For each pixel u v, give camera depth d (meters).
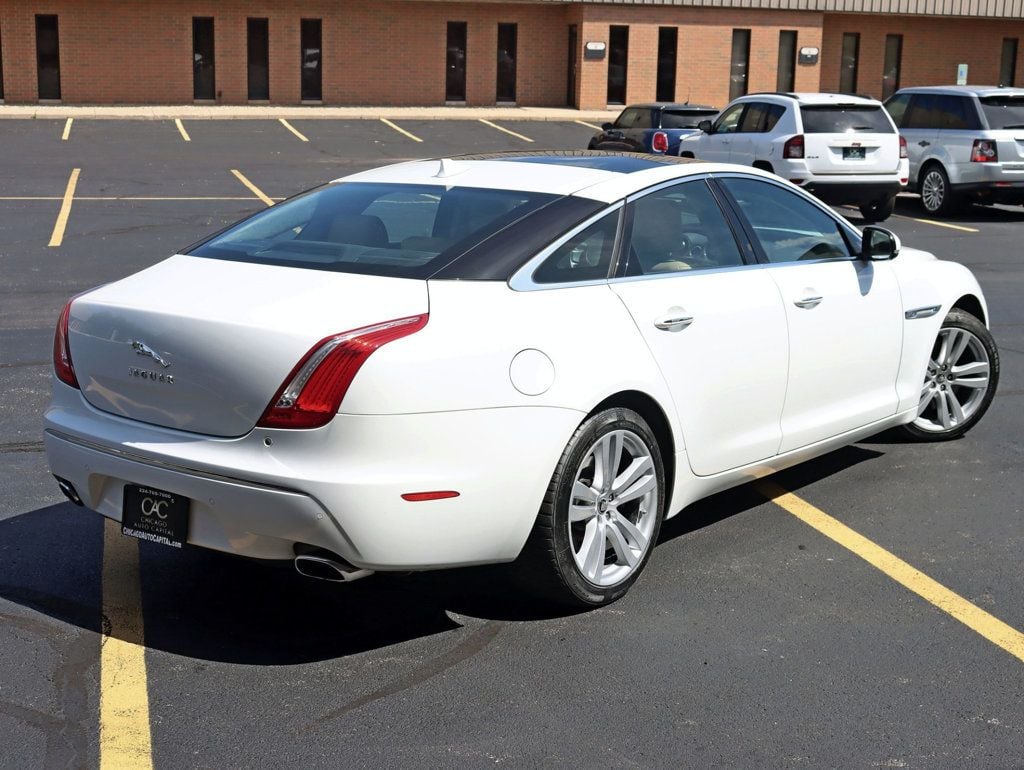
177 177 21.00
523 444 3.82
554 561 4.02
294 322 3.66
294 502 3.56
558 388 3.92
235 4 32.94
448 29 34.44
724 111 18.05
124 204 17.34
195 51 33.03
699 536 5.07
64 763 3.27
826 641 4.09
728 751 3.38
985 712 3.62
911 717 3.58
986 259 13.77
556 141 28.36
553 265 4.14
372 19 33.88
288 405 3.58
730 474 4.82
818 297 5.12
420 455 3.64
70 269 11.92
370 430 3.57
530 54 35.00
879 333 5.52
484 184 4.56
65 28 32.06
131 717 3.51
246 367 3.62
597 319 4.15
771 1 34.84
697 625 4.19
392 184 4.74
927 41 37.62
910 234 16.08
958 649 4.04
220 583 4.50
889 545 4.98
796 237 5.27
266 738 3.41
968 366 6.35
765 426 4.95
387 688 3.71
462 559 3.82
